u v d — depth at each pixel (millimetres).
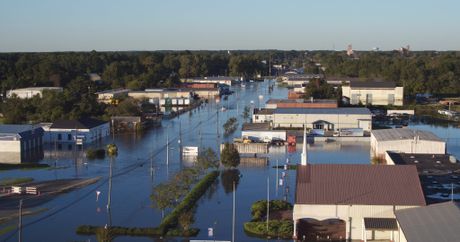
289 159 94625
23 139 102750
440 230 45156
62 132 114688
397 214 51969
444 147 92375
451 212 48062
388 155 79938
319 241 54938
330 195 54750
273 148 105938
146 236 56562
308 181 56312
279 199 69125
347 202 54000
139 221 61500
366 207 53812
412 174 56562
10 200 70250
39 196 72125
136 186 77312
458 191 59094
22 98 161125
